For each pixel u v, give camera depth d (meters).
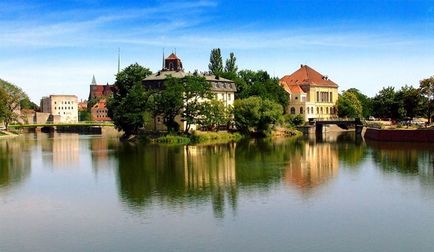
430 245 41.22
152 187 64.94
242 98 182.38
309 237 43.34
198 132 148.38
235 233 44.50
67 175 76.50
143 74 166.75
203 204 54.78
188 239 43.06
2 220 49.97
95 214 51.56
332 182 67.31
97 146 129.62
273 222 47.59
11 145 139.75
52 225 47.91
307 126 184.25
